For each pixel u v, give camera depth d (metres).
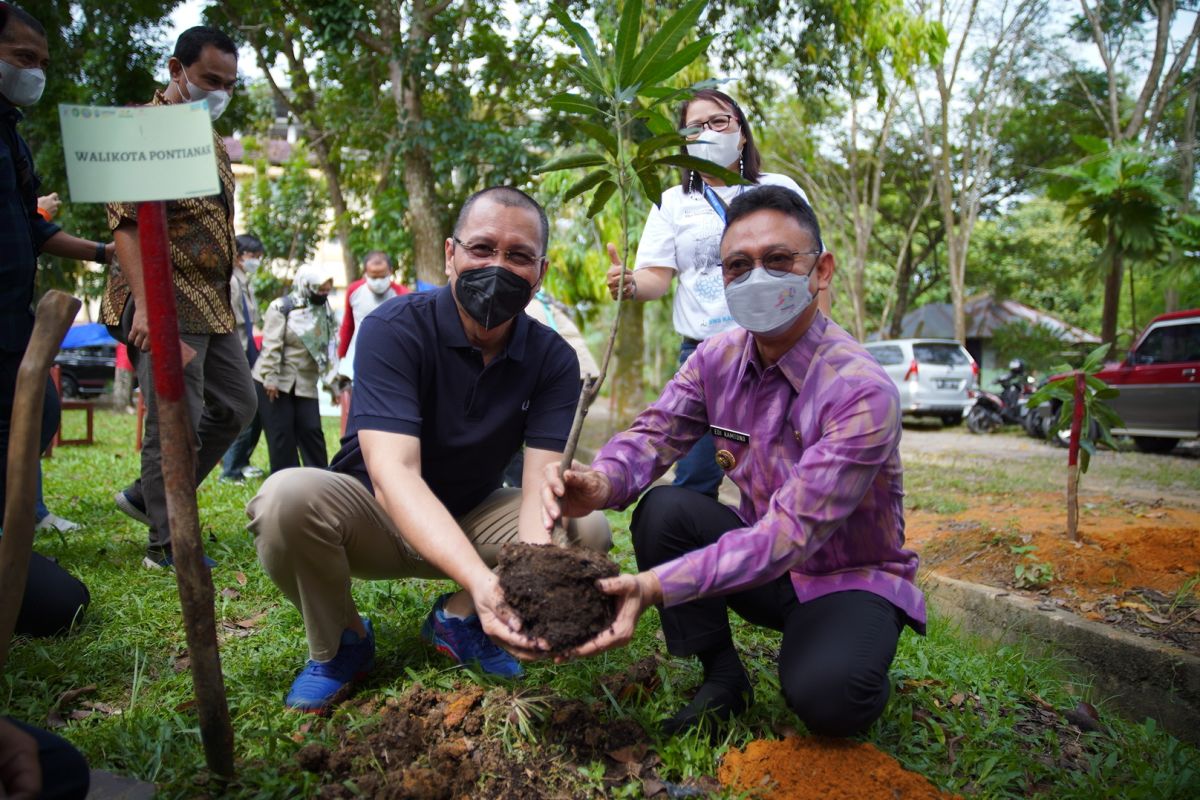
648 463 2.44
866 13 11.00
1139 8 17.28
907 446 12.35
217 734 1.94
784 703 2.46
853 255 25.12
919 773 2.19
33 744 1.52
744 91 11.61
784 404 2.26
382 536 2.53
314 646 2.45
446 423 2.53
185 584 1.84
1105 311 13.40
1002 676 2.98
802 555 2.02
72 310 1.79
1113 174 12.50
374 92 13.27
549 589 1.90
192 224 3.67
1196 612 3.43
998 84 19.56
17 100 3.12
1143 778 2.31
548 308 5.62
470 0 12.41
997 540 4.37
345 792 1.98
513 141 11.83
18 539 1.71
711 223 3.62
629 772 2.13
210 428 4.00
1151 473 8.31
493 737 2.21
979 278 29.39
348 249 16.12
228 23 12.64
